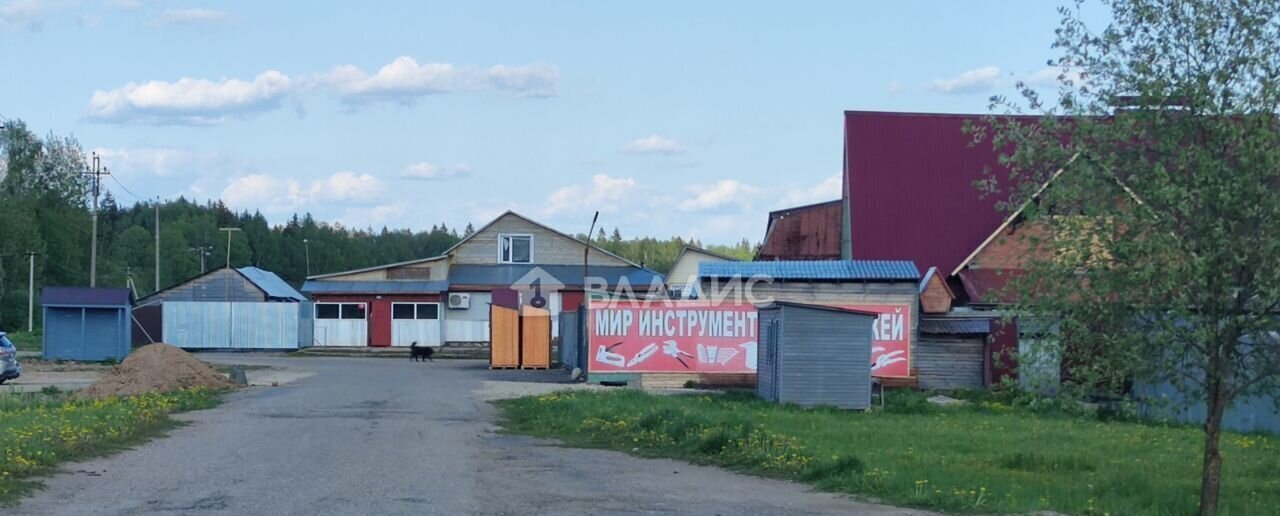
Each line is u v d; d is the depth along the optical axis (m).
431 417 21.09
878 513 11.37
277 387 29.19
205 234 103.50
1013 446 17.89
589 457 15.60
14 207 75.12
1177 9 11.55
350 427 18.92
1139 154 11.44
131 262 93.31
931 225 39.41
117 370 27.30
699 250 50.88
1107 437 19.50
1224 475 15.12
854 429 19.73
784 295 30.98
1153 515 11.73
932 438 18.64
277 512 10.59
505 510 10.98
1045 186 11.84
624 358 30.88
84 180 86.44
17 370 31.55
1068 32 12.02
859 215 39.78
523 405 22.94
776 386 25.08
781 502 11.99
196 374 27.95
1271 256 10.73
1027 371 12.32
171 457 14.55
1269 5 11.31
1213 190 10.87
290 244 115.06
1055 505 11.98
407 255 125.81
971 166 40.84
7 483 11.56
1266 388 11.53
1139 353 11.26
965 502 11.83
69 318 44.12
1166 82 11.46
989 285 32.94
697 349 30.81
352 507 10.94
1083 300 11.49
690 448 16.12
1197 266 10.65
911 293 31.03
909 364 30.91
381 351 51.94
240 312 53.22
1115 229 11.31
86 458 14.20
